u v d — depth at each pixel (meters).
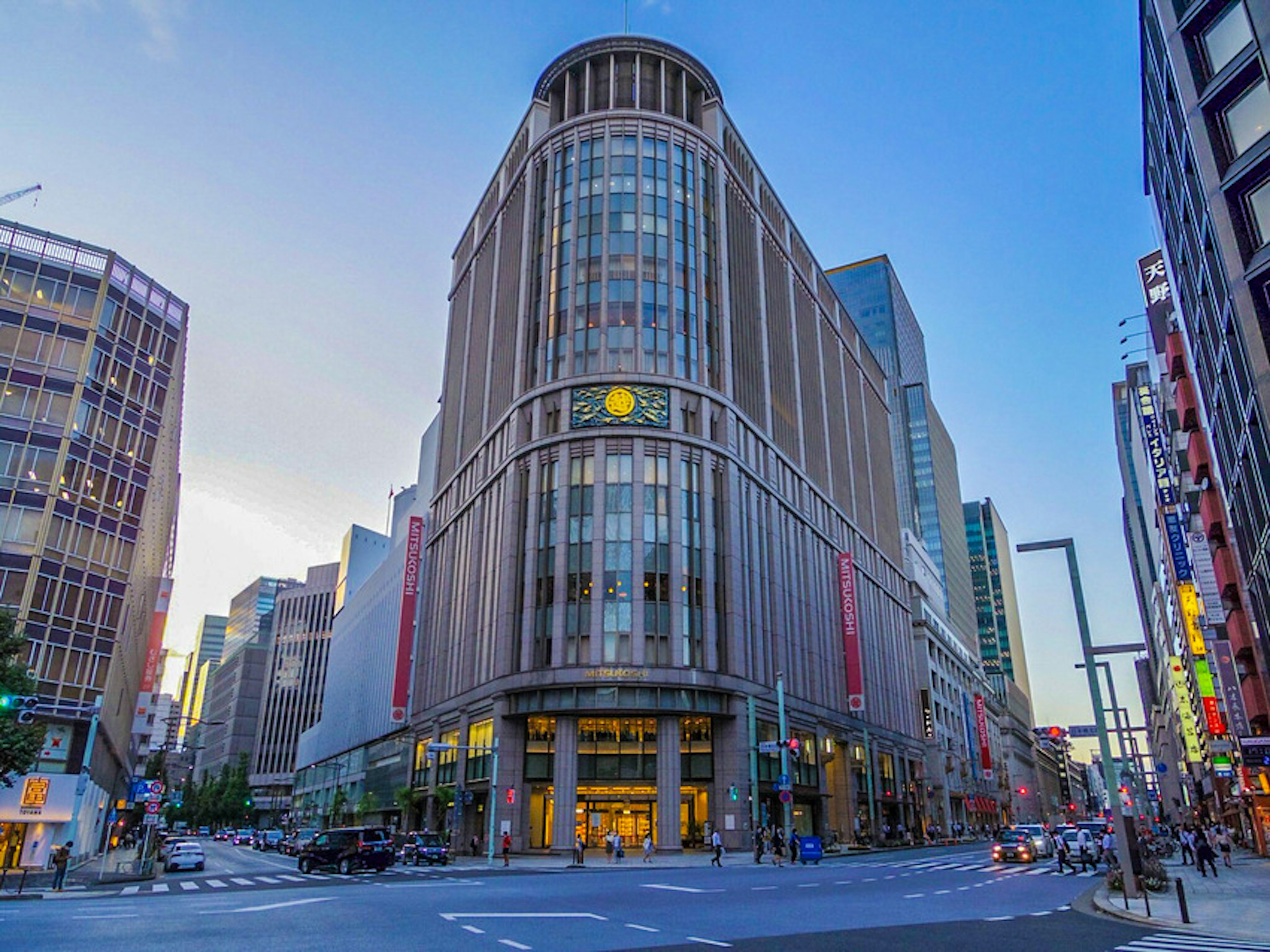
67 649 45.12
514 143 78.50
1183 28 30.56
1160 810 138.00
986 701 166.88
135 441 51.03
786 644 66.06
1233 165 28.27
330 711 129.75
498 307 74.44
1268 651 35.97
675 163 67.69
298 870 42.81
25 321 47.22
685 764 53.81
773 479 70.25
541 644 54.50
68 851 32.31
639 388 59.78
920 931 17.17
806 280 90.44
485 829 56.56
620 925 17.77
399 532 124.31
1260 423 30.67
